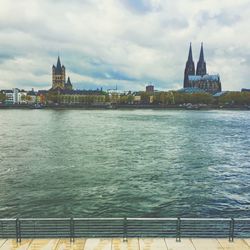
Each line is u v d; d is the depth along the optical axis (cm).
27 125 13275
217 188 4159
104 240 1856
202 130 11712
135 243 1817
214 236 1925
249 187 4228
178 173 4931
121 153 6625
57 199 3641
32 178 4503
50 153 6525
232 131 11425
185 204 3553
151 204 3531
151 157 6219
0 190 3944
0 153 6481
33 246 1789
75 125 13362
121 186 4169
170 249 1755
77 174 4756
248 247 1777
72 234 1831
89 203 3525
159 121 15738
